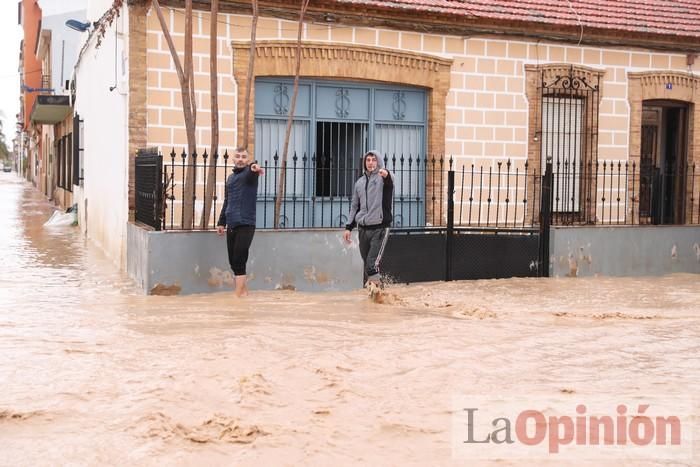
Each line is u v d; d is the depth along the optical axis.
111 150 14.46
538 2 14.93
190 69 11.13
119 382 6.05
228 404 5.58
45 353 6.94
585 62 14.81
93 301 10.02
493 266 12.95
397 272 12.33
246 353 6.94
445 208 14.05
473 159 14.17
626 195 15.27
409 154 13.98
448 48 13.90
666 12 15.95
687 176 15.87
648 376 6.50
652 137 15.98
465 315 9.30
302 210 13.15
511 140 14.39
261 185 12.99
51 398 5.67
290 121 11.93
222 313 9.11
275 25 12.71
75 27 20.44
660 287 12.20
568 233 13.26
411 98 13.95
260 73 12.66
